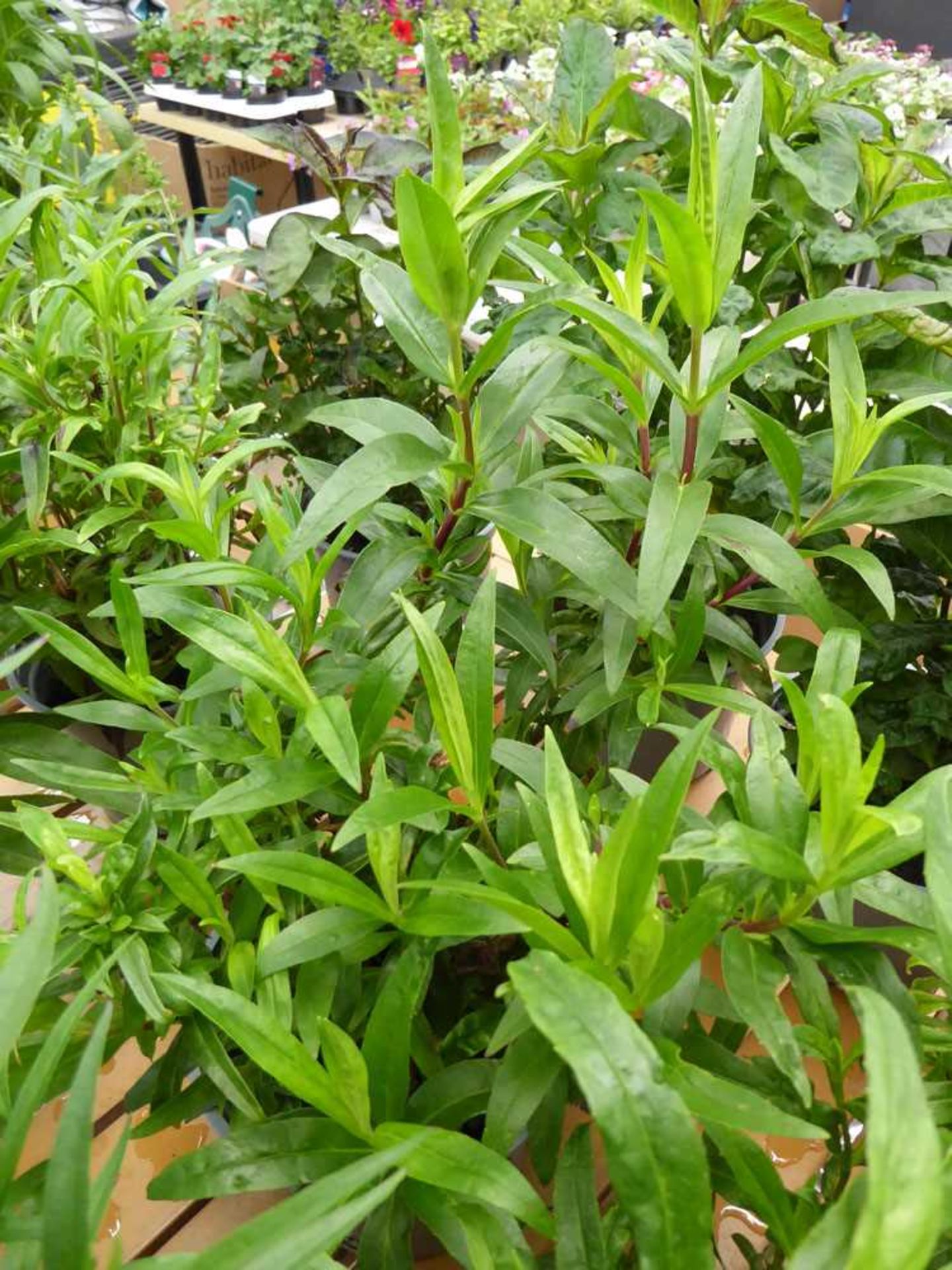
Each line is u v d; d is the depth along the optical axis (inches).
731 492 39.8
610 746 29.3
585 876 17.4
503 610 29.3
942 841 16.3
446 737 20.9
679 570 24.0
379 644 29.8
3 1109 17.6
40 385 37.1
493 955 26.5
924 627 36.0
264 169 152.7
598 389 34.8
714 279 23.9
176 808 23.5
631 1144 12.6
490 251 24.4
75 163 54.0
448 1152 16.8
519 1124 18.0
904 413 27.7
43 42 63.4
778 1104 20.2
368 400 28.2
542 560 34.7
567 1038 12.9
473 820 23.3
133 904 22.5
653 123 41.6
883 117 41.3
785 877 17.8
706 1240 12.7
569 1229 17.8
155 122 147.6
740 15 41.0
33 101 60.5
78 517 42.1
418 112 101.9
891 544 39.4
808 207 38.2
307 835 24.4
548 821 19.5
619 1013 13.1
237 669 22.8
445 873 22.0
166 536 26.2
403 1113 19.6
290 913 23.9
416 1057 22.0
